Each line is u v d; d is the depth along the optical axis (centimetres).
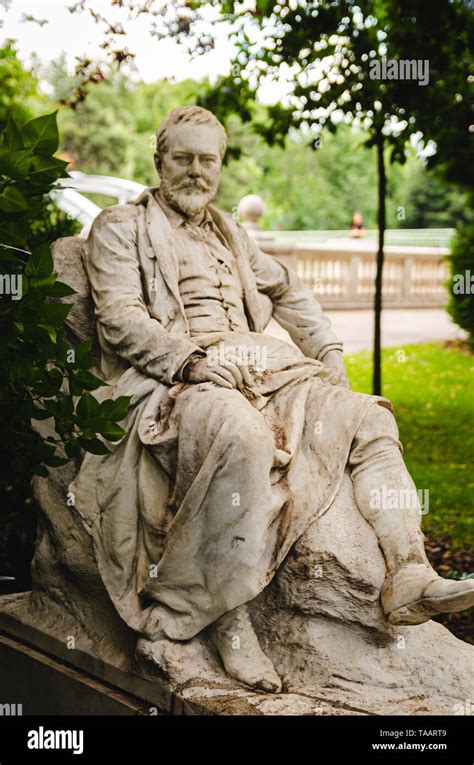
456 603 351
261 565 378
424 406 1030
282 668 382
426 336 1420
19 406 365
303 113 737
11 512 566
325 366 443
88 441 360
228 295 457
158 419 405
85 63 703
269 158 2627
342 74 701
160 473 405
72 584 436
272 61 706
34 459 376
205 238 463
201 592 380
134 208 451
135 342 417
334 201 2636
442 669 373
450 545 666
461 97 716
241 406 383
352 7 680
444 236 2292
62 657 430
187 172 448
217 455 372
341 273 1675
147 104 2291
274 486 387
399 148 733
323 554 378
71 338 452
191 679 375
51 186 356
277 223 2584
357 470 399
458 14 677
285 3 684
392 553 379
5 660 452
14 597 477
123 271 434
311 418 410
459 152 752
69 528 431
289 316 492
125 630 409
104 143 2220
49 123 330
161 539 398
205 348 426
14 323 343
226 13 683
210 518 374
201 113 451
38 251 345
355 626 379
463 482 794
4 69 804
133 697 394
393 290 1759
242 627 380
